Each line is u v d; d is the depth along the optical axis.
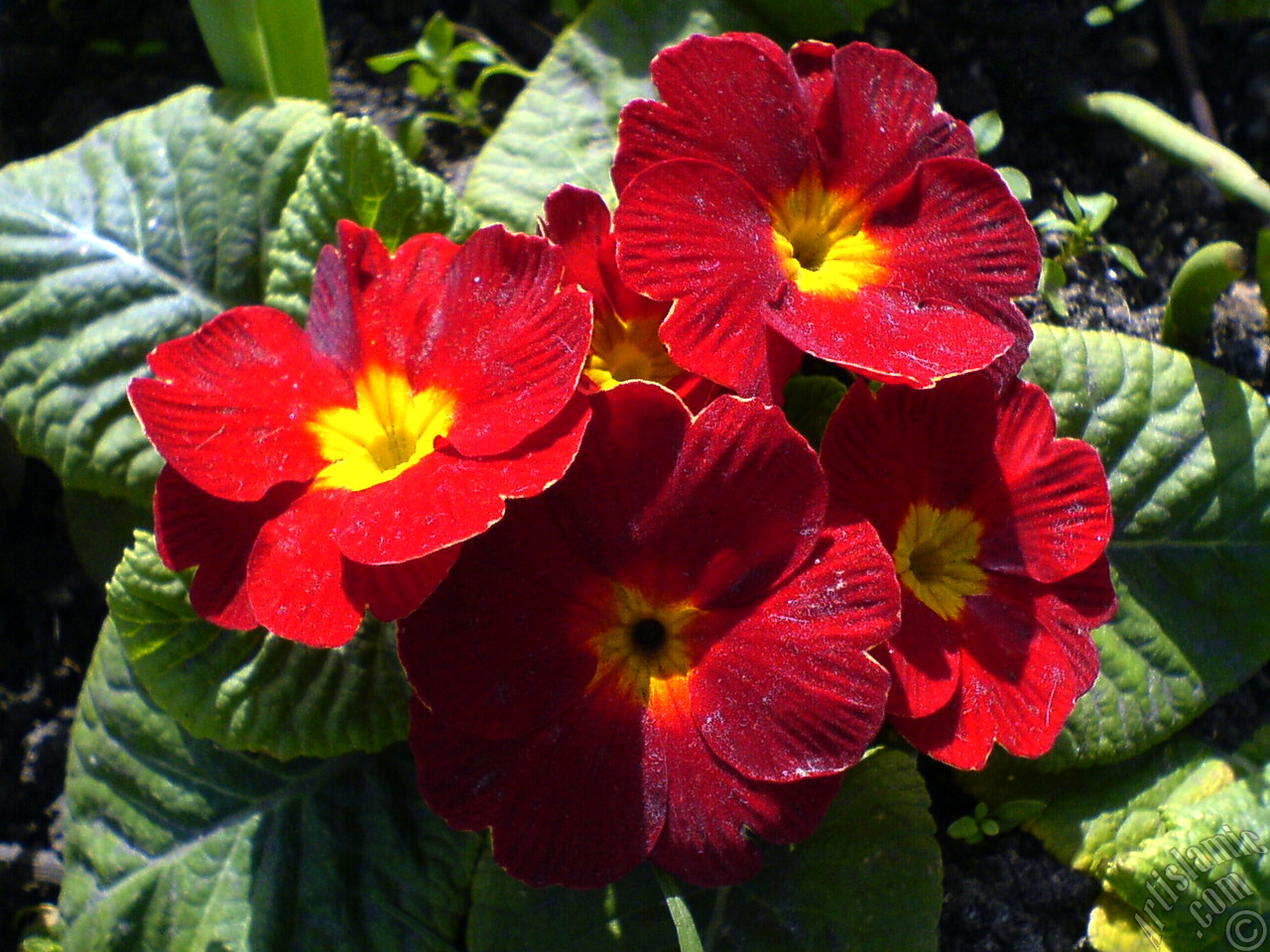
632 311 0.11
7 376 0.15
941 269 0.12
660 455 0.10
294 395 0.11
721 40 0.11
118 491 0.15
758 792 0.10
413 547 0.09
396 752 0.14
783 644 0.10
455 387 0.10
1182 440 0.15
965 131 0.12
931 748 0.11
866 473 0.11
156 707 0.14
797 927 0.13
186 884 0.14
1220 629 0.15
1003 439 0.12
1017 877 0.15
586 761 0.10
